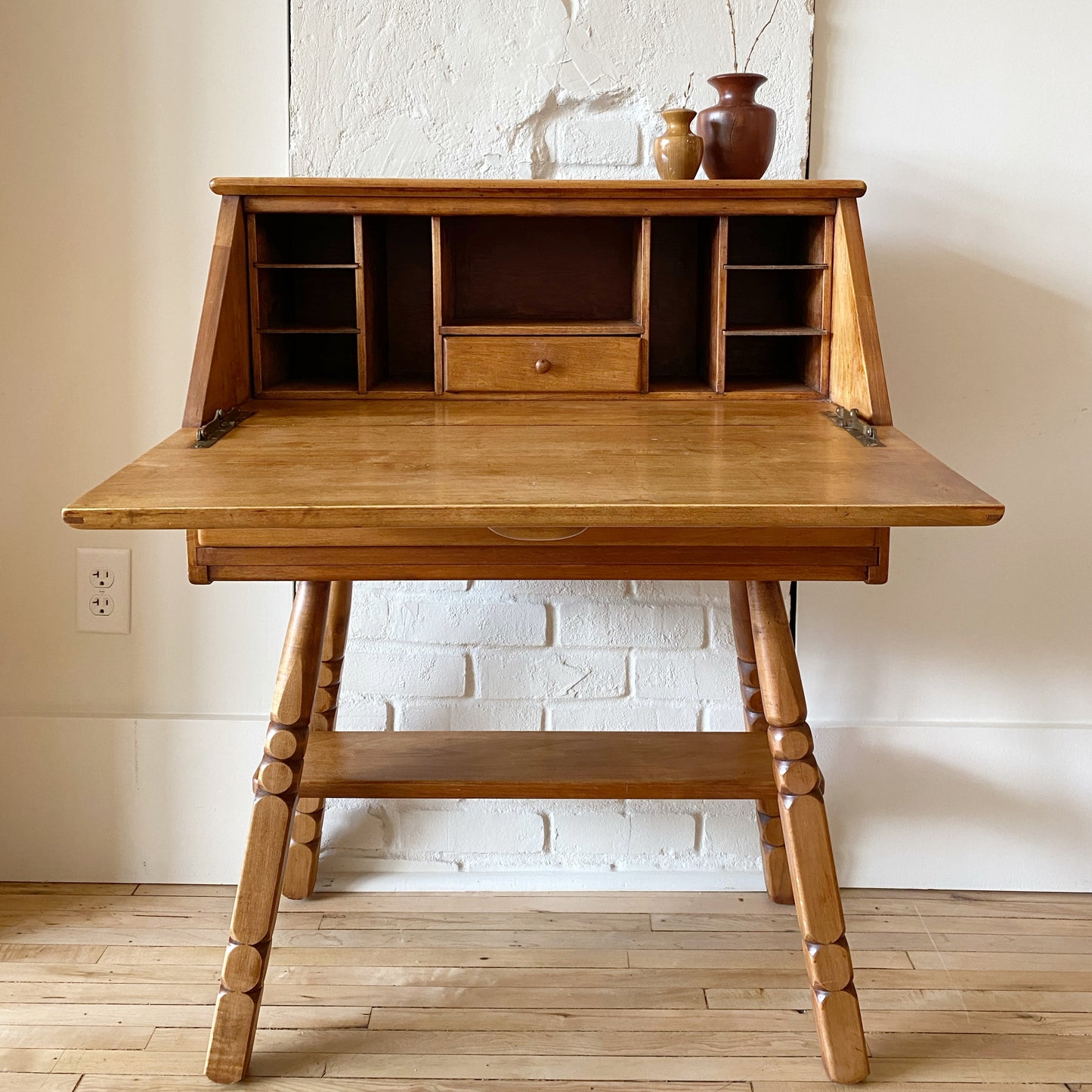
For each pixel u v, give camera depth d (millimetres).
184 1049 1271
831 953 1209
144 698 1627
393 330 1524
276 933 1500
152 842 1628
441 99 1483
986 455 1579
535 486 989
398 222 1494
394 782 1299
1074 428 1571
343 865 1632
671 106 1490
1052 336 1550
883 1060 1267
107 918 1539
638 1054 1272
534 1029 1314
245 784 1612
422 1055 1269
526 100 1483
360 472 1033
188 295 1542
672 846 1636
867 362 1230
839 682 1628
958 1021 1335
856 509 944
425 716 1621
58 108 1499
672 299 1528
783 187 1289
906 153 1506
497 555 1092
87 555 1595
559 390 1357
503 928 1525
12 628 1613
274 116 1504
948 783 1620
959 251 1529
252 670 1621
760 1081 1232
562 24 1472
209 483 996
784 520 944
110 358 1556
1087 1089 1223
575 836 1634
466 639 1604
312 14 1463
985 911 1583
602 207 1300
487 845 1634
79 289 1541
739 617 1510
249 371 1334
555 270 1509
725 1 1465
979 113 1498
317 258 1500
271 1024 1317
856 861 1636
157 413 1569
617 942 1493
